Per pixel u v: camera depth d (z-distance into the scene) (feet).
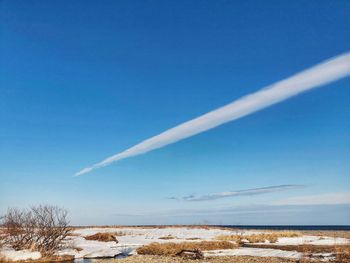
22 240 116.37
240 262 101.09
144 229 300.20
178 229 300.81
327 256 106.63
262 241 165.68
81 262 106.73
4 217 117.29
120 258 116.26
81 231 252.42
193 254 114.42
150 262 104.06
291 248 134.62
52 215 120.26
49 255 111.75
